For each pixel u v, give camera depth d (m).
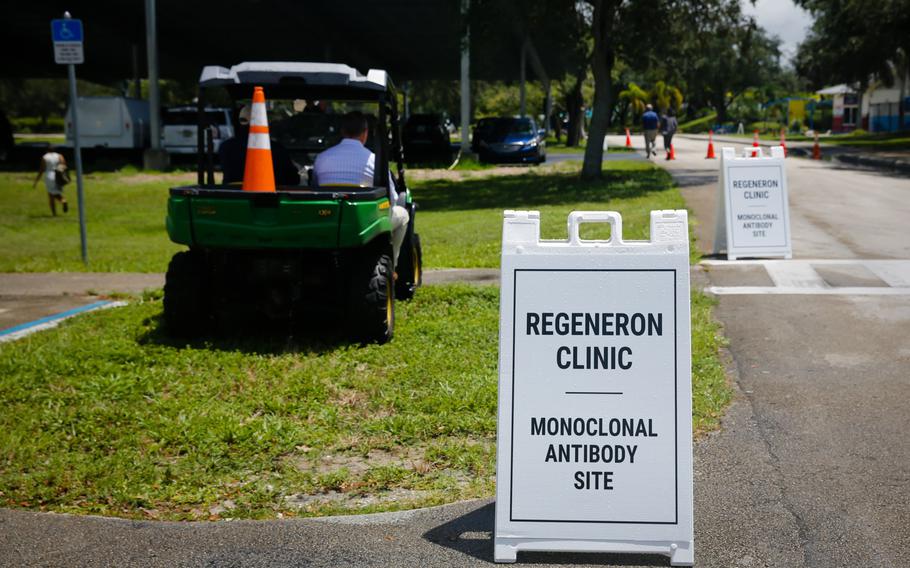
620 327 4.16
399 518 4.63
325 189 8.31
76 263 14.07
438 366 7.25
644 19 25.11
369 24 43.56
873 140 52.28
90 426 5.98
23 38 51.66
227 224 7.73
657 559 4.19
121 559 4.19
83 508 4.84
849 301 9.35
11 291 11.48
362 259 8.09
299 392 6.67
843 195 20.12
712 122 108.31
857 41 49.91
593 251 4.15
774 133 85.25
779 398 6.48
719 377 6.84
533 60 46.00
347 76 8.54
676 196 19.92
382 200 8.12
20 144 50.56
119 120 36.78
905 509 4.64
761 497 4.81
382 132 8.94
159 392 6.79
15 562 4.16
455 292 9.96
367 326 7.97
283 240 7.68
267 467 5.35
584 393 4.16
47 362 7.41
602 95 25.52
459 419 6.00
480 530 4.49
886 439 5.64
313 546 4.31
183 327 8.30
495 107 83.44
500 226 16.70
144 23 44.44
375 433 5.89
